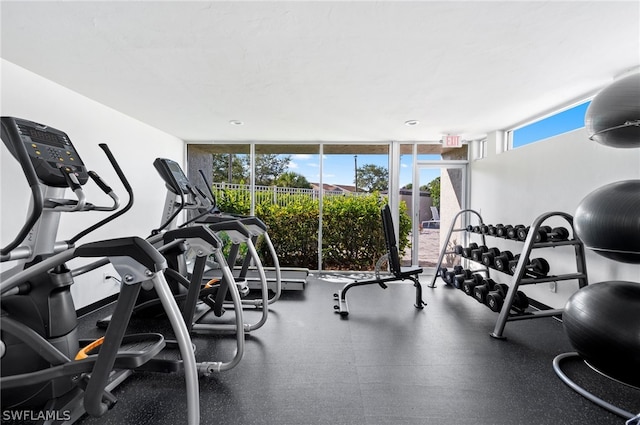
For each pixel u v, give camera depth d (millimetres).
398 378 2213
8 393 1713
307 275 4984
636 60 2455
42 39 2172
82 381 1691
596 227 1975
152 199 4598
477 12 1840
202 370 2225
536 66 2561
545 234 2941
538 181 3744
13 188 2611
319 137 5191
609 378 2205
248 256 3656
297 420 1789
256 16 1885
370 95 3242
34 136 1856
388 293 4383
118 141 3883
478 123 4305
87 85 3031
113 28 2025
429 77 2787
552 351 2619
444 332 3014
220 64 2549
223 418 1802
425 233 5637
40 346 1568
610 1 1739
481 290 3258
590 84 2941
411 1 1736
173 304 1430
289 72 2693
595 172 2963
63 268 1872
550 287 3520
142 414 1831
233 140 5500
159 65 2574
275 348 2672
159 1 1746
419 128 4578
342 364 2404
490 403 1940
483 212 5004
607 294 2051
